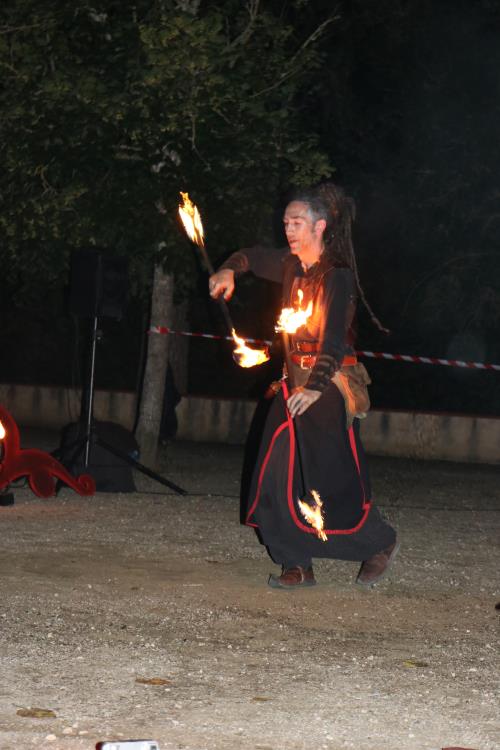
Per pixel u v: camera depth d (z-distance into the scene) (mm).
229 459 25734
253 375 45281
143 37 18047
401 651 10438
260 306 38750
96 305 18688
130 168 19016
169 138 18875
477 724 8547
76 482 18531
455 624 11492
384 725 8453
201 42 18156
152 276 22016
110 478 19172
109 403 31328
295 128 20438
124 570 13383
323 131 33938
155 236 19234
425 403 42156
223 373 45500
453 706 8938
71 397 31906
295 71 20250
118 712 8508
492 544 16219
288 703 8859
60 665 9609
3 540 14906
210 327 44656
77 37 19391
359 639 10797
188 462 24672
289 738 8109
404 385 42281
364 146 35469
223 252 19984
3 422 17969
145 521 16672
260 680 9406
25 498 18375
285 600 12172
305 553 12594
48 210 19250
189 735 8086
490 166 33875
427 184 34688
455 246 35031
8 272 22938
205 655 10070
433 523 17984
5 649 10016
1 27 18781
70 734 8023
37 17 18641
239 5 21125
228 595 12305
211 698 8898
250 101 19391
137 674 9445
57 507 17609
